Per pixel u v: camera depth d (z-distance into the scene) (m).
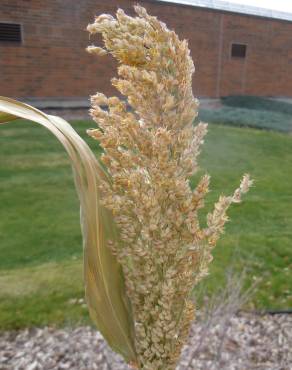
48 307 3.65
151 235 0.88
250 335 3.37
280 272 4.29
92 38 10.76
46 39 10.19
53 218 5.49
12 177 6.81
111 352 3.13
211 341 3.22
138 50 0.81
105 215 1.06
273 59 15.73
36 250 4.66
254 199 6.46
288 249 4.78
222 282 3.86
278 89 16.20
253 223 5.55
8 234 5.02
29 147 8.16
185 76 0.83
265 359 3.12
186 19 12.92
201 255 0.93
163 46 0.81
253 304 3.77
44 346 3.21
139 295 0.95
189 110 0.84
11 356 3.11
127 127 0.83
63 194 6.30
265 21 15.01
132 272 0.93
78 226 5.29
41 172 7.09
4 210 5.67
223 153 8.79
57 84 10.56
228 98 14.36
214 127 10.71
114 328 1.11
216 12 13.58
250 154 8.92
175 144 0.84
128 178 0.85
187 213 0.87
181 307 0.95
